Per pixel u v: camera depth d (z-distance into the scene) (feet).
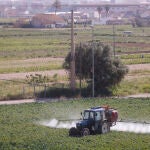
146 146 390.42
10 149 387.14
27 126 484.74
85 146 391.04
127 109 574.56
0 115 548.31
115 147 387.14
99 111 453.17
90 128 448.24
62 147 386.11
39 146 390.21
